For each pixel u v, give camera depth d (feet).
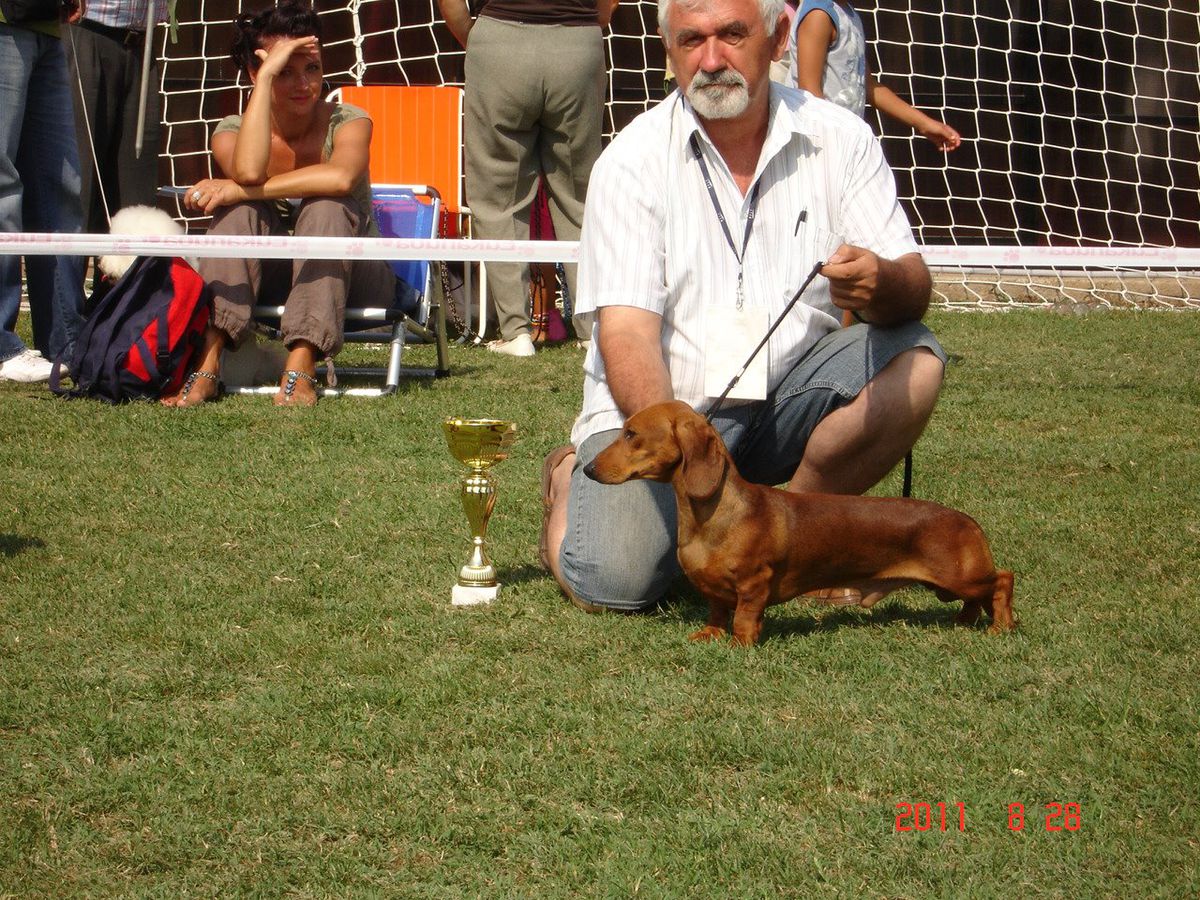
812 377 15.11
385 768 11.05
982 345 33.19
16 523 17.57
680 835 9.87
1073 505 19.01
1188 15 51.75
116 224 24.76
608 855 9.71
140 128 29.01
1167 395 26.89
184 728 11.73
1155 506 18.94
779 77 29.32
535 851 9.78
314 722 11.80
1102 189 52.21
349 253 24.18
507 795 10.55
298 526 17.66
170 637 13.76
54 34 26.50
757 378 14.57
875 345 15.01
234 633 13.89
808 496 13.50
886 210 15.01
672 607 14.85
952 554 13.58
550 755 11.18
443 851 9.84
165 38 45.83
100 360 24.38
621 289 14.42
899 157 51.47
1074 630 13.94
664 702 12.13
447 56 48.11
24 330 33.86
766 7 13.98
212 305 24.82
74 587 15.14
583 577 14.51
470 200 32.17
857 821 10.06
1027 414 25.07
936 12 50.60
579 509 14.55
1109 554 16.83
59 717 11.90
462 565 16.11
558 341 34.14
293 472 20.25
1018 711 11.94
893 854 9.63
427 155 36.55
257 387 26.03
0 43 25.59
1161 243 52.75
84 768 11.01
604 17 31.53
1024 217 52.08
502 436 14.89
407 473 20.36
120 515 18.02
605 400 14.80
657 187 14.61
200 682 12.65
